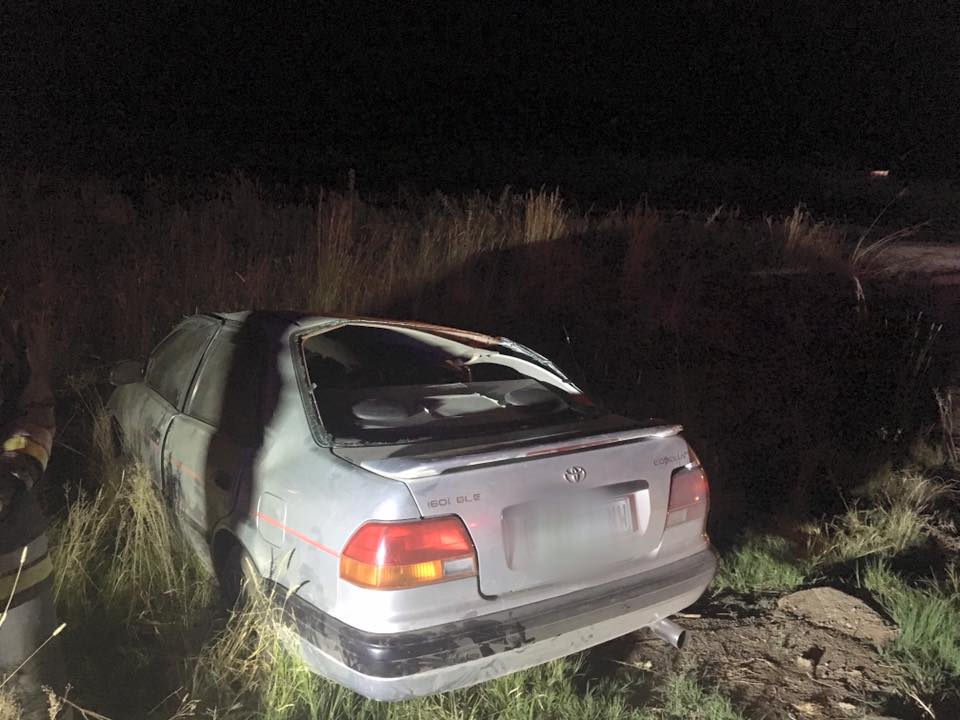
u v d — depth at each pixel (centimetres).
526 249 870
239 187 1207
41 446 223
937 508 502
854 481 539
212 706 290
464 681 267
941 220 1834
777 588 419
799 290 890
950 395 671
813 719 315
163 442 396
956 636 357
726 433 595
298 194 1388
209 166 1830
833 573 432
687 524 323
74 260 785
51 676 232
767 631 377
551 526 283
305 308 697
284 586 291
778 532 476
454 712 292
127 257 781
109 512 378
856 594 406
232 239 880
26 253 764
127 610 343
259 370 352
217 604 354
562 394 393
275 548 297
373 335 442
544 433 327
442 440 311
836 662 351
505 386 412
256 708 293
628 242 937
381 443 305
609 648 365
